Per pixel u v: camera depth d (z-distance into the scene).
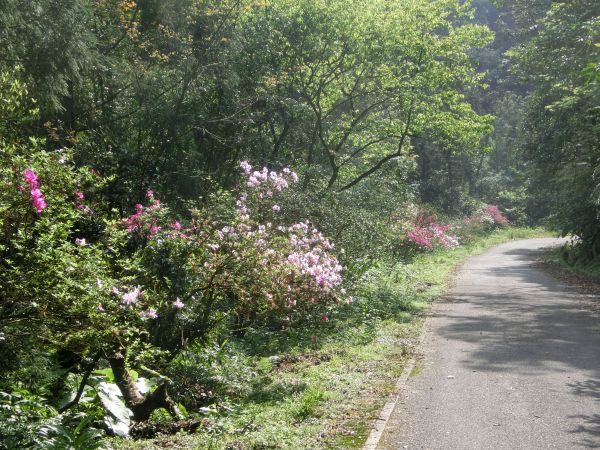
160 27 18.64
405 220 31.72
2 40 12.37
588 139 26.64
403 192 32.56
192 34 20.09
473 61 27.34
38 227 6.29
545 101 36.09
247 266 10.43
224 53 20.09
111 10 18.31
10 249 6.35
